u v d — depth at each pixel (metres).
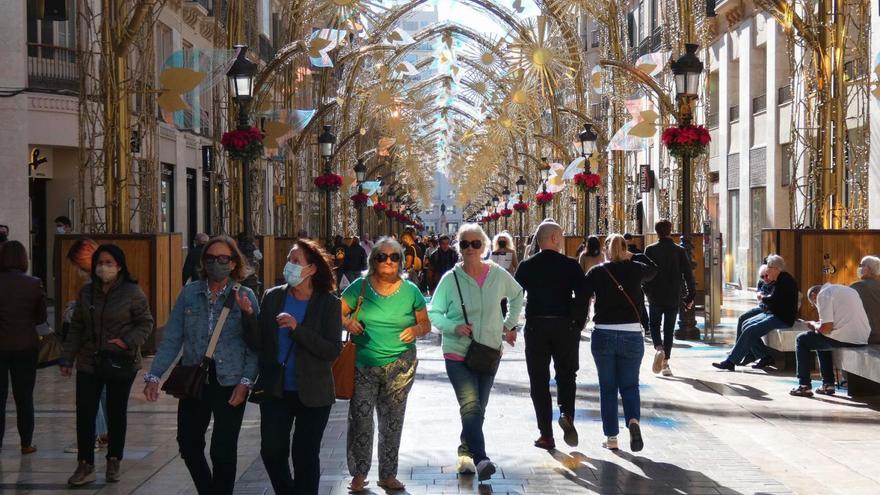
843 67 17.02
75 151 25.16
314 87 39.69
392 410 7.71
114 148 16.84
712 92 37.09
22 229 23.48
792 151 17.77
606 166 33.22
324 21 31.92
